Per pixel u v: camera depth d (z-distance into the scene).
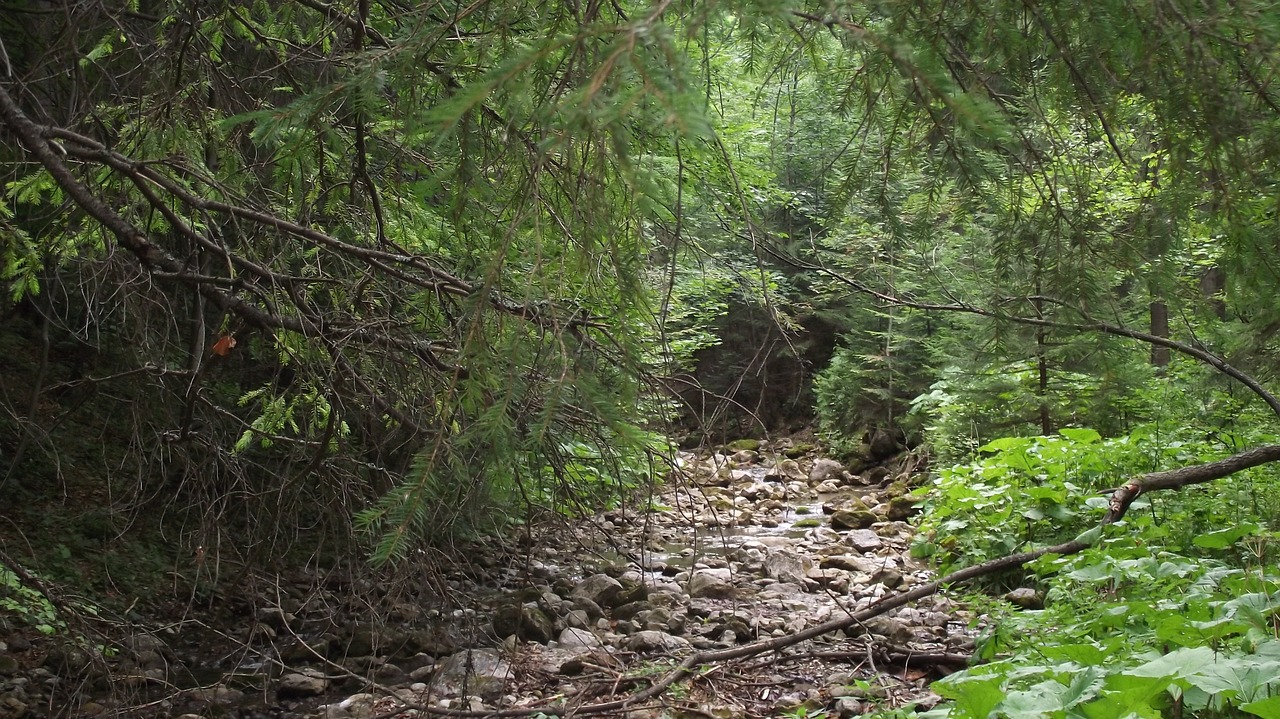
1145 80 2.35
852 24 1.76
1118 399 7.18
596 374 2.40
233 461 4.28
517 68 1.62
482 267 2.64
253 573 4.46
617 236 2.37
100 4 4.07
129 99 4.16
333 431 3.39
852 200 3.10
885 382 12.81
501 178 2.50
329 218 3.73
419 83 2.45
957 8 2.29
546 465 3.41
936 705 4.49
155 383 4.30
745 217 2.84
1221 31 2.08
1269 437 6.53
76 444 6.98
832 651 5.48
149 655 5.25
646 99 1.59
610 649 5.93
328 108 2.71
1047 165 2.86
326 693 5.25
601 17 2.30
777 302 3.60
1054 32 2.36
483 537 4.09
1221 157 2.48
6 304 6.46
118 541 6.53
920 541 7.99
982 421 9.44
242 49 4.71
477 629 4.34
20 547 6.14
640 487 3.68
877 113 2.63
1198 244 4.86
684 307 6.71
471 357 2.08
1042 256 2.93
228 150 3.75
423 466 2.04
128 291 4.14
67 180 2.92
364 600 4.05
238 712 4.98
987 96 2.44
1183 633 3.18
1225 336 5.19
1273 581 3.66
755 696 4.97
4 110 2.91
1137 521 5.18
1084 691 2.81
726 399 3.29
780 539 9.11
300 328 3.17
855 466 12.95
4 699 4.74
